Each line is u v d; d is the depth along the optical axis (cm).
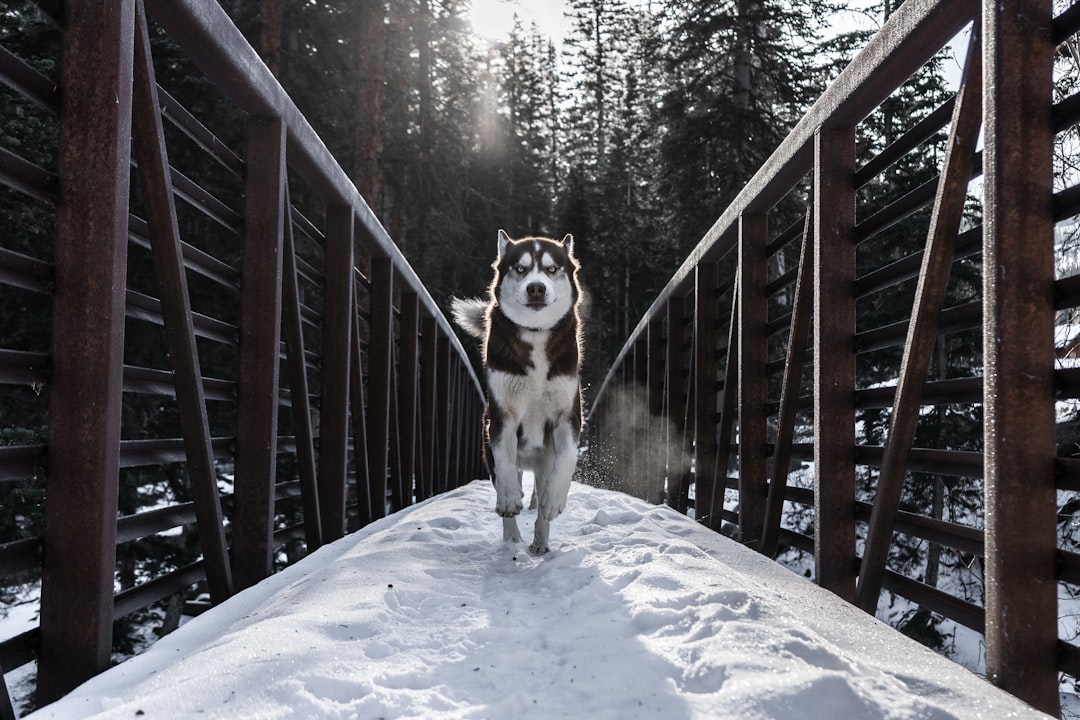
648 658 188
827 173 332
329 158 440
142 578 995
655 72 2217
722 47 1777
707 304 591
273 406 344
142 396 866
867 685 166
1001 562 194
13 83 197
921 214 1322
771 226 1611
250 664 176
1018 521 193
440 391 1077
